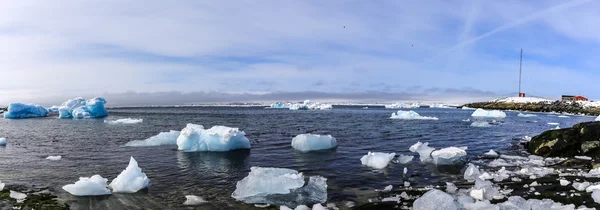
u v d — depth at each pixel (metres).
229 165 12.27
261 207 7.41
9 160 13.41
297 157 13.81
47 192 8.70
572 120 38.44
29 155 14.64
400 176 10.23
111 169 11.66
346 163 12.45
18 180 10.03
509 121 35.94
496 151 14.89
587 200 7.22
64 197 8.17
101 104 49.91
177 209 7.29
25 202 7.72
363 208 7.25
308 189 8.47
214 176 10.53
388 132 23.92
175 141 17.88
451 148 12.22
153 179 10.08
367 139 19.80
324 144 16.02
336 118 43.03
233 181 9.90
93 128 29.23
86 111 47.91
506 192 8.00
